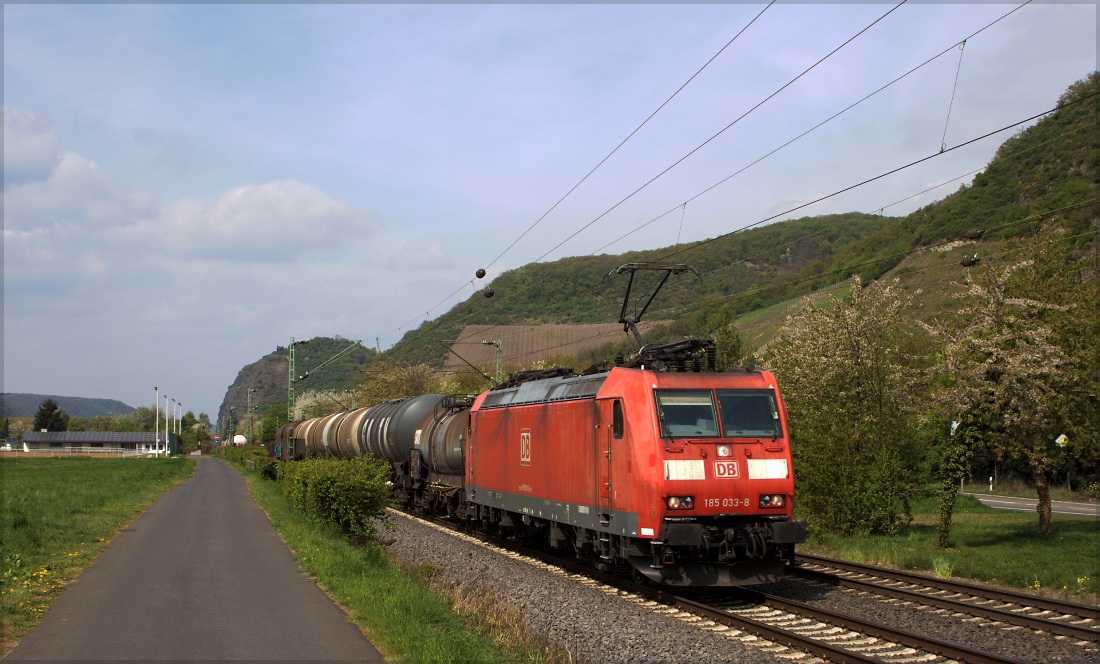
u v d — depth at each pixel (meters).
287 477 30.08
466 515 24.69
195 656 9.05
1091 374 19.58
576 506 16.22
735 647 10.33
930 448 28.95
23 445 131.88
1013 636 10.78
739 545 13.49
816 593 14.20
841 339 22.05
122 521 23.62
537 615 12.12
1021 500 37.47
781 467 13.98
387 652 9.20
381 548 17.89
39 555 16.31
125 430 177.25
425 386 65.25
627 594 14.37
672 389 14.09
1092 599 13.12
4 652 9.19
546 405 18.02
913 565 16.64
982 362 19.67
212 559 16.38
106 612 11.31
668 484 13.35
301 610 11.47
